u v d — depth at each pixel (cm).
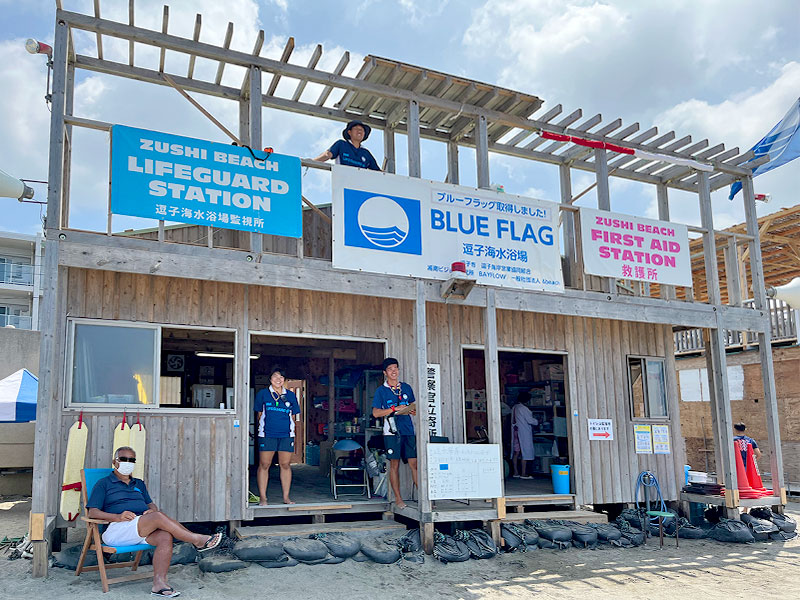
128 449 651
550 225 962
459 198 899
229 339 1171
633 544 880
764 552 867
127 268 702
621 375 1081
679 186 1211
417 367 818
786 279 1809
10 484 1230
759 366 1463
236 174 777
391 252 838
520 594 651
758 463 1450
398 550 748
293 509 802
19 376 1141
